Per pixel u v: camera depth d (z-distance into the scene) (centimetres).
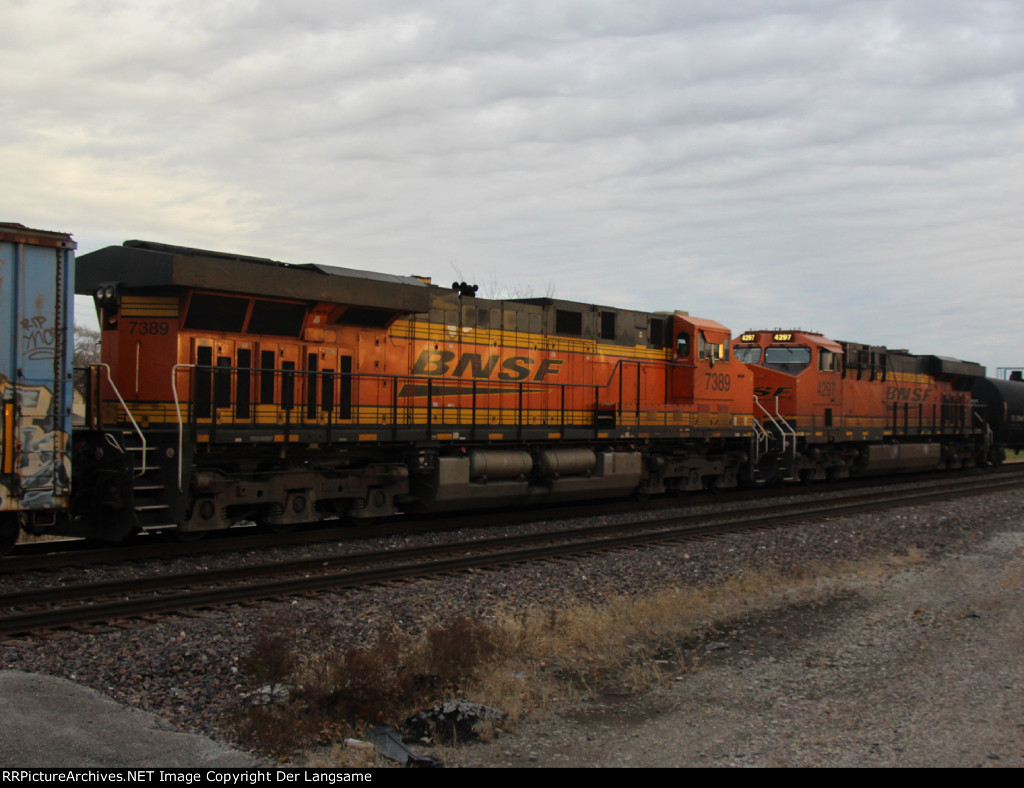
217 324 1258
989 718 620
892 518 1691
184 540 1255
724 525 1533
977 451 3462
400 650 752
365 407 1444
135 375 1212
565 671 754
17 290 962
